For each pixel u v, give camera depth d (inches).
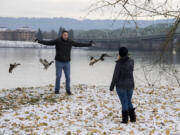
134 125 226.7
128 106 235.6
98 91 390.6
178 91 391.9
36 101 323.0
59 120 242.7
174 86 421.4
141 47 1820.9
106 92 385.1
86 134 202.1
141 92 387.5
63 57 343.6
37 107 286.4
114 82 221.8
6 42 7303.2
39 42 327.0
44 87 423.8
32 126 220.5
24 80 1149.7
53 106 291.7
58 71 349.1
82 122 238.2
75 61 2500.0
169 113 270.4
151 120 244.1
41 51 5019.7
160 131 210.4
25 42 6968.5
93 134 202.2
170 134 201.5
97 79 1143.6
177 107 297.0
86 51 5024.6
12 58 2883.9
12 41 7539.4
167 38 222.2
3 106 295.6
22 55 3489.2
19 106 297.7
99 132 206.1
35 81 1114.1
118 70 219.0
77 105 299.3
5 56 3253.0
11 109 280.1
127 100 229.8
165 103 316.2
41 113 262.8
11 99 335.6
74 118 251.4
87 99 333.4
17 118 243.8
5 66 1964.8
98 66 1942.7
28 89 404.8
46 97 339.9
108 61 2383.1
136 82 578.6
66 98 335.0
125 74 220.8
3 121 233.8
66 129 216.1
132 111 235.5
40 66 1964.8
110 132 207.5
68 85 356.2
